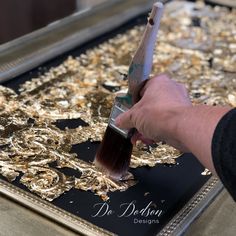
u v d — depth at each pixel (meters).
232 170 0.67
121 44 1.27
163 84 0.81
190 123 0.73
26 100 1.05
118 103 0.86
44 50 1.19
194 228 0.83
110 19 1.35
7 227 0.81
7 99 1.05
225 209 0.86
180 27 1.38
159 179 0.89
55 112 1.02
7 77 1.10
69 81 1.12
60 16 1.87
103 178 0.88
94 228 0.80
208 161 0.70
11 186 0.86
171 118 0.76
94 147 0.95
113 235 0.79
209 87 1.13
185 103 0.78
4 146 0.94
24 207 0.84
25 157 0.92
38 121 1.00
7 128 0.97
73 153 0.93
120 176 0.88
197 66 1.21
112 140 0.88
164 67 1.20
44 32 1.28
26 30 1.82
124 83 1.12
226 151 0.67
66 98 1.07
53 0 1.83
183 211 0.84
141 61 0.82
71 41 1.23
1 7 1.73
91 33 1.27
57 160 0.91
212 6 1.50
